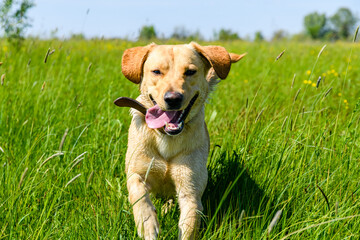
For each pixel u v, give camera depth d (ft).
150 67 9.96
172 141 9.69
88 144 11.94
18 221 8.57
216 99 17.97
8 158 11.10
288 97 17.29
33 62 23.27
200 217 9.42
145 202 8.91
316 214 9.20
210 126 14.55
